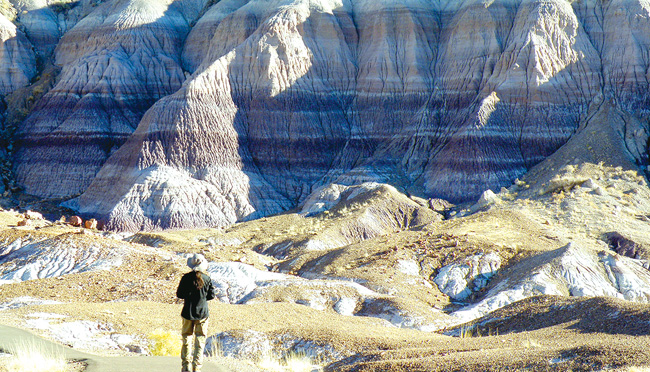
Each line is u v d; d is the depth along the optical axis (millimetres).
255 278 42188
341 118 96750
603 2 93688
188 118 88438
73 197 92375
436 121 91000
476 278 46812
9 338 14562
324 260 51750
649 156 77312
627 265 47406
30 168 97812
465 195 79500
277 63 96000
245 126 92750
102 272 40062
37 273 41875
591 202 65312
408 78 96500
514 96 86188
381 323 29922
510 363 13312
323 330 23312
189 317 12055
